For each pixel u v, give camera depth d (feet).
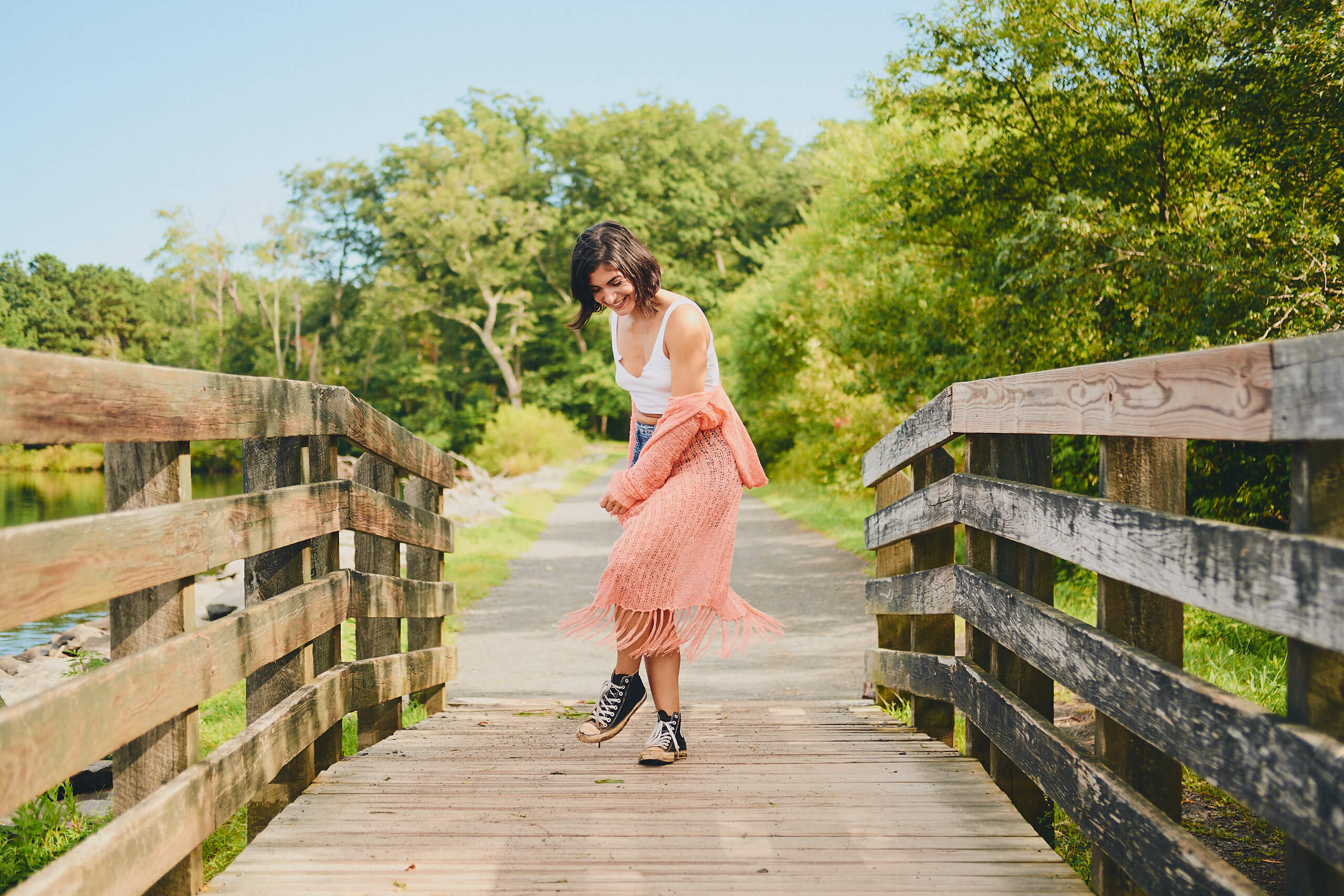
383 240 167.53
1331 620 4.15
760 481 10.52
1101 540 6.66
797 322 65.00
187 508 6.72
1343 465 4.48
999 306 28.99
